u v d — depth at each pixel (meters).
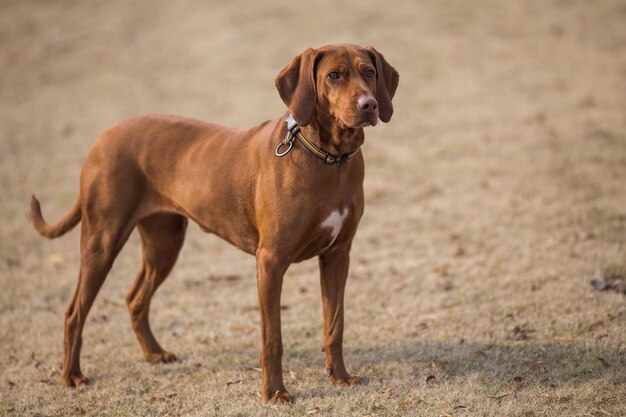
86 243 5.66
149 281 6.09
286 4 20.83
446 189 10.20
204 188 5.35
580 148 10.95
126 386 5.56
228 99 14.98
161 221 5.96
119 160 5.59
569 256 7.56
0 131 14.62
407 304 6.97
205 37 19.11
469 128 12.54
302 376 5.52
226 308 7.24
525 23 18.50
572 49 16.45
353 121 4.50
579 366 5.25
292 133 4.87
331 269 5.29
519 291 6.92
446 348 5.85
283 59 16.88
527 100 13.60
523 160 10.79
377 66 4.91
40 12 22.78
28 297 7.77
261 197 4.96
